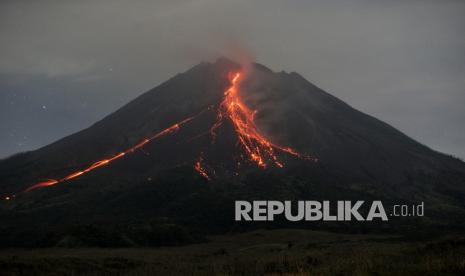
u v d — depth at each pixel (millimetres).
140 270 48125
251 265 46812
